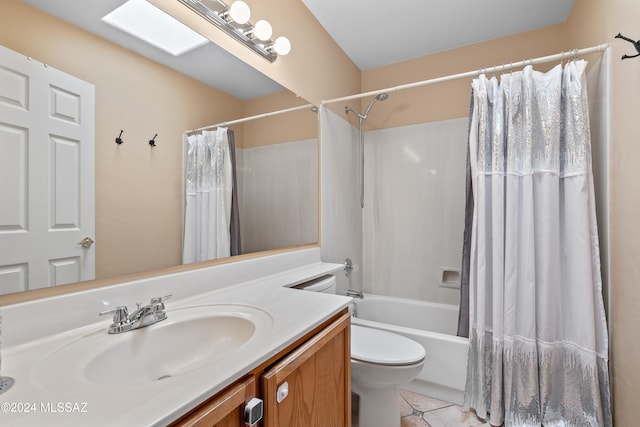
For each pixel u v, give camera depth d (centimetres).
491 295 163
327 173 217
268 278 148
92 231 90
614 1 134
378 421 144
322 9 199
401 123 262
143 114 105
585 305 141
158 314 90
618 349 134
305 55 196
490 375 158
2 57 72
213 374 59
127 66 100
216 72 134
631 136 121
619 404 133
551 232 148
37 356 68
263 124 161
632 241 121
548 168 150
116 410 48
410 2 192
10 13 73
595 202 157
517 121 158
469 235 176
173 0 116
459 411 166
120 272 97
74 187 86
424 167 253
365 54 253
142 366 80
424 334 180
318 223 207
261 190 159
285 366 75
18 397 52
